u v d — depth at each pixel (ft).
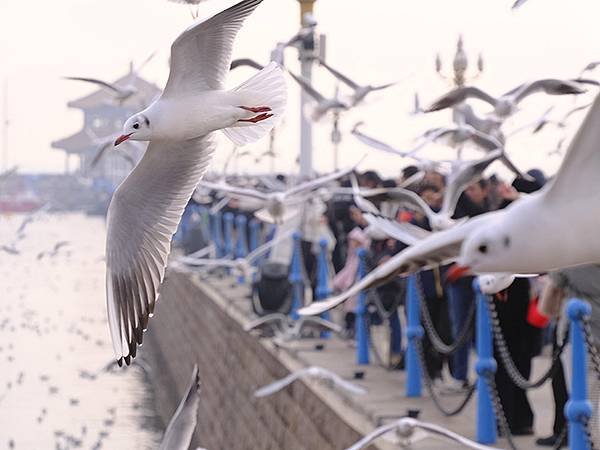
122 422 95.86
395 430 28.04
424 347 44.24
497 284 20.13
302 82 34.78
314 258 65.16
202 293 92.73
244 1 16.07
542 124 28.19
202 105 16.51
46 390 110.01
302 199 42.37
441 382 44.68
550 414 39.42
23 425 94.27
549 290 30.32
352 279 55.01
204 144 17.40
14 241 85.30
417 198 29.78
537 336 35.68
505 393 35.37
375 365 48.75
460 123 30.86
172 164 17.35
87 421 96.22
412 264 11.66
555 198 10.94
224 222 106.73
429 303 43.60
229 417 69.56
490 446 33.96
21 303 195.00
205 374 85.61
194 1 16.35
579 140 10.76
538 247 10.98
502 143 30.48
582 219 10.81
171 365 114.73
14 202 239.50
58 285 226.58
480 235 11.15
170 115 16.47
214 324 82.33
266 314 62.95
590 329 28.32
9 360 128.88
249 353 62.90
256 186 67.67
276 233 69.51
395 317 48.26
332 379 39.50
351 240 54.08
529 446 34.09
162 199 17.44
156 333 136.67
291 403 48.67
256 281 65.41
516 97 26.32
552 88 25.82
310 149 69.56
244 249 94.38
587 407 27.89
